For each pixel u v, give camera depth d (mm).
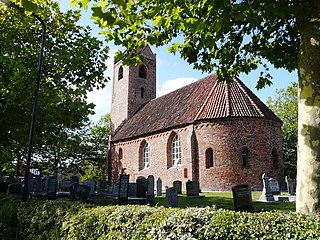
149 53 40875
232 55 7477
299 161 4836
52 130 13656
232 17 5305
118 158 33719
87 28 13391
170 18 4977
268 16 5594
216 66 7938
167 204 11180
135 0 5109
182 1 4891
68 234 5184
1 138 12453
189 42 7316
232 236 3520
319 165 4504
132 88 38281
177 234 3713
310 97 4820
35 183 16656
